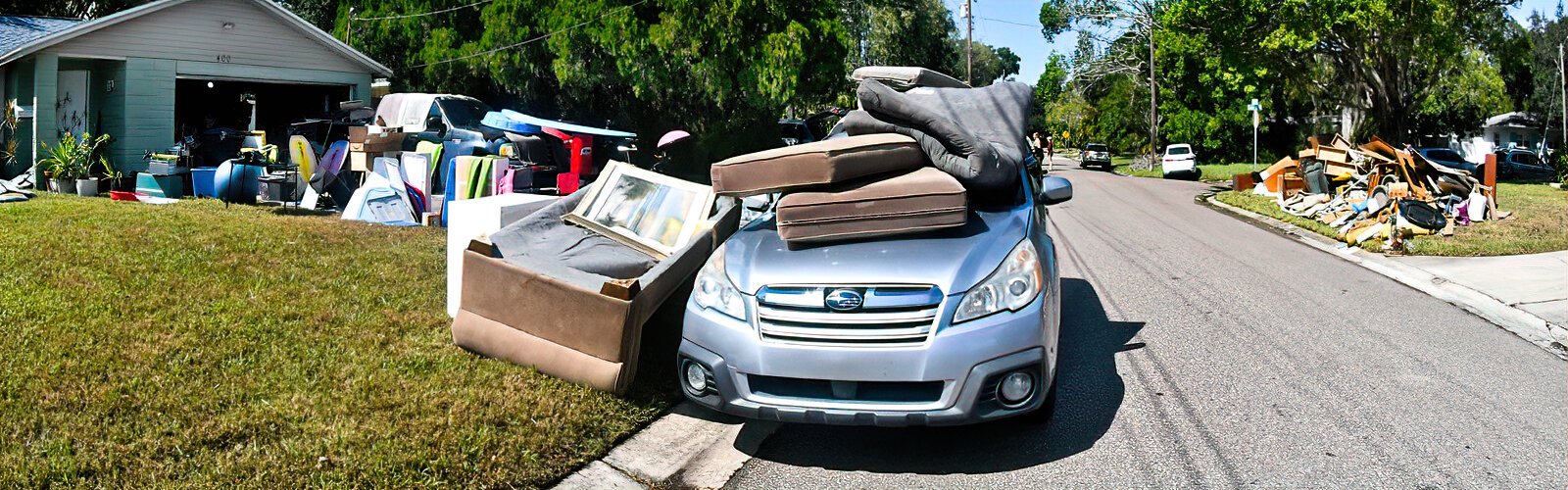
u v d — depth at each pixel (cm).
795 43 2033
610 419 509
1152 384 597
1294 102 4609
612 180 697
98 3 2909
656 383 565
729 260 504
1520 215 1499
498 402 507
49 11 2945
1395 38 2855
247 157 1330
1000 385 450
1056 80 6294
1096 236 1353
